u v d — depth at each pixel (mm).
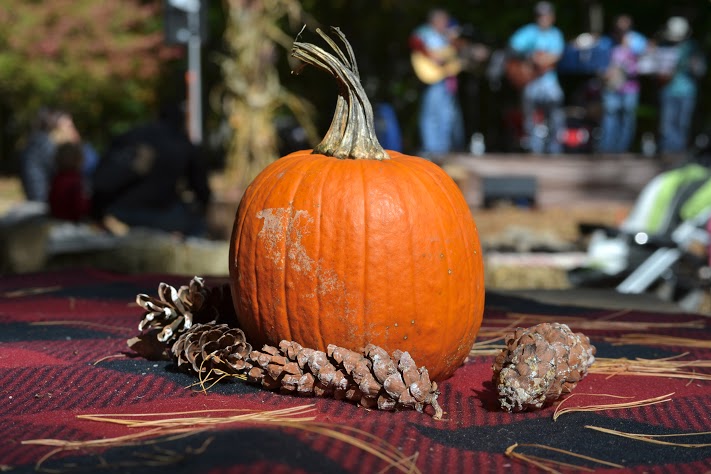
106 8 19641
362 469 1886
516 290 4922
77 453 1957
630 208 12250
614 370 2920
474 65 13828
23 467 1864
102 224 7180
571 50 13453
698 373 2918
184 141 7406
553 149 13094
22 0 19562
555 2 18297
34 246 6375
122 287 4480
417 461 1971
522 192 11914
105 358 2898
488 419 2359
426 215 2486
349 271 2428
